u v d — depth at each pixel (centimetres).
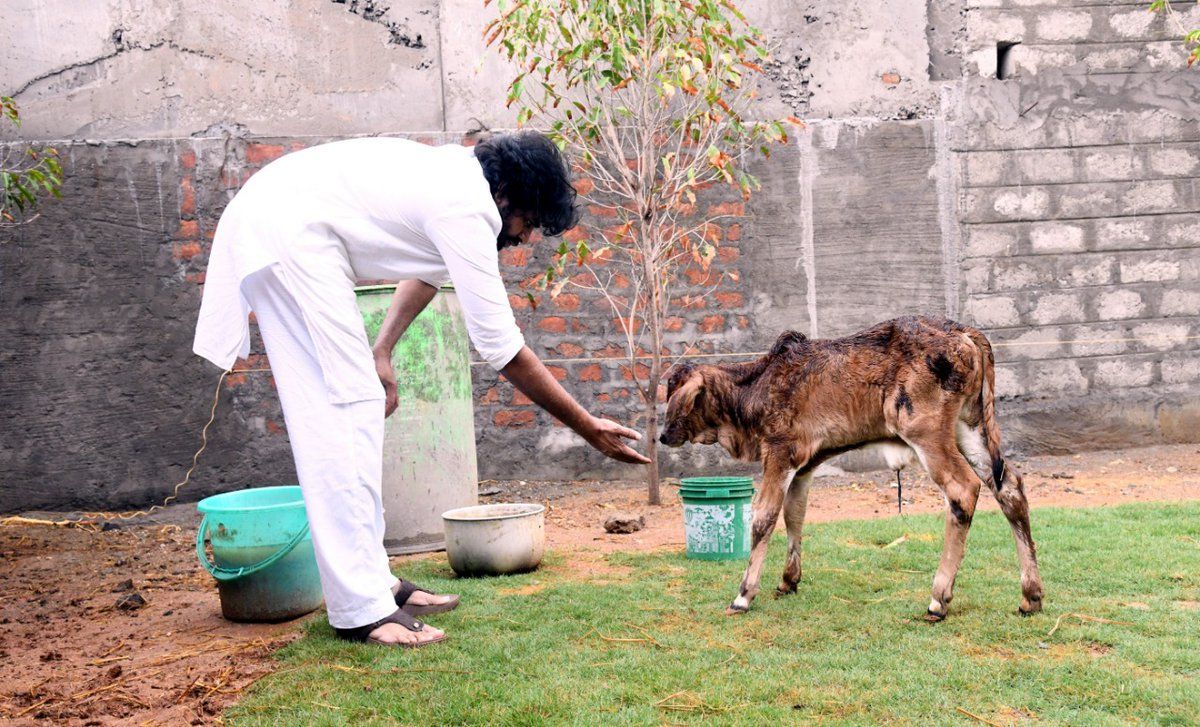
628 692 266
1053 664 280
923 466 333
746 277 685
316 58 673
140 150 643
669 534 513
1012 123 699
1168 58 708
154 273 645
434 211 307
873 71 698
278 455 655
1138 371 710
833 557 427
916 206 694
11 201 607
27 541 556
